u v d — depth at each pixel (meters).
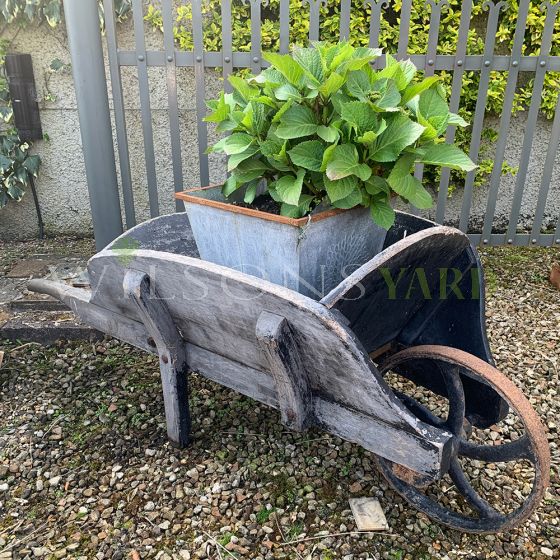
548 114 4.41
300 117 1.74
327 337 1.51
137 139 4.43
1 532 1.92
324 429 1.77
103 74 3.19
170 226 2.35
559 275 3.83
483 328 2.01
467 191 3.94
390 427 1.58
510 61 3.60
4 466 2.22
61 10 4.02
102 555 1.83
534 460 1.62
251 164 1.88
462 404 1.84
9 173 4.30
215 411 2.53
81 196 4.61
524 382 2.77
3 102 4.22
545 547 1.87
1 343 3.10
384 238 2.09
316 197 1.85
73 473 2.18
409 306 2.01
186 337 2.05
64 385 2.75
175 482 2.12
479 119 3.74
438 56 3.54
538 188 4.75
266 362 1.79
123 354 3.02
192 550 1.84
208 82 4.31
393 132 1.67
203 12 4.12
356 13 4.13
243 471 2.16
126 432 2.41
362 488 2.09
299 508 2.01
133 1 3.25
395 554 1.83
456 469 1.90
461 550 1.85
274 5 4.11
